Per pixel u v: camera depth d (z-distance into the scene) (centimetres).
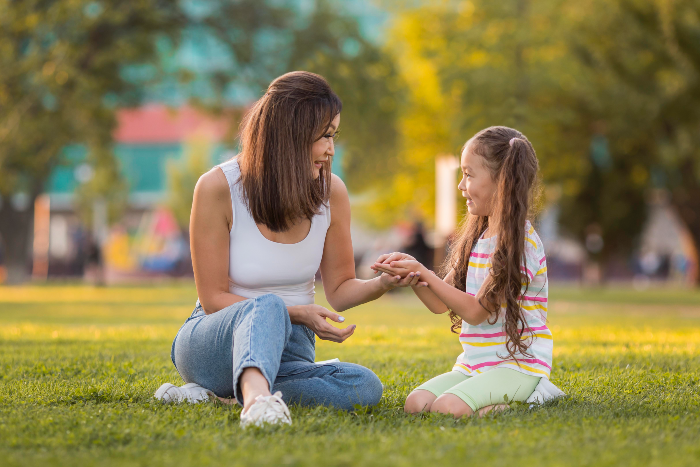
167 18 1716
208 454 204
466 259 308
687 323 879
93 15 1510
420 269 290
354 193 2175
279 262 291
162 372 394
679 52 1523
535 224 300
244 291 296
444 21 1966
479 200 300
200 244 290
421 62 2092
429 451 206
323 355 493
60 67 1455
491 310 286
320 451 208
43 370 387
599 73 1791
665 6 1509
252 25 1769
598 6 1645
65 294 1703
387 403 301
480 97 1727
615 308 1275
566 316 1035
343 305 317
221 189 289
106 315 1003
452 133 1759
